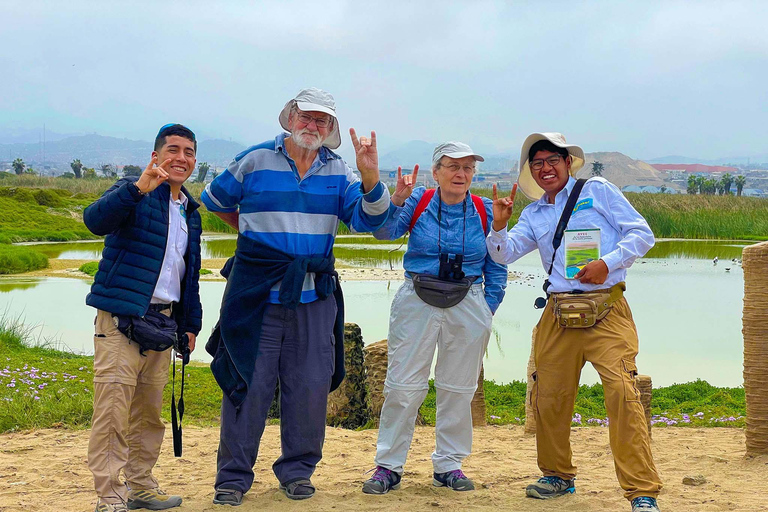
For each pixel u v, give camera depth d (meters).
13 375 7.89
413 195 4.62
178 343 4.29
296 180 4.32
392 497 4.31
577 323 4.06
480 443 6.14
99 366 3.94
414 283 4.45
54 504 4.18
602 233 4.16
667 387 8.84
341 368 4.59
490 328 4.57
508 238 4.40
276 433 6.30
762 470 4.95
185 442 5.91
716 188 96.19
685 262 23.58
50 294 17.11
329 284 4.37
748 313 5.23
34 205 42.06
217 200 4.38
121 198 3.83
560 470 4.33
